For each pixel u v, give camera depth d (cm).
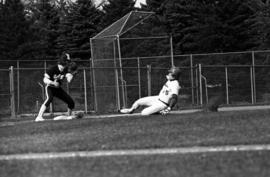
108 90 4166
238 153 1401
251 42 8056
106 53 4309
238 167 1224
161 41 6062
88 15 10094
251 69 4931
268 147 1493
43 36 9869
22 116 3853
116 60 4288
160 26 8694
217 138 1667
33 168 1359
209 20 8119
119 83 4275
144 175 1208
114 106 4156
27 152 1634
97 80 4144
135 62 5575
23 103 4544
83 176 1237
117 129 2050
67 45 9888
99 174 1245
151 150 1550
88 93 4638
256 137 1647
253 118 2131
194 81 4803
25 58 8456
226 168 1223
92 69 4156
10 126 2544
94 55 4247
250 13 8400
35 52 8769
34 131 2186
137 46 5781
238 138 1645
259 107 3709
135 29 5869
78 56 9894
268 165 1226
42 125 2414
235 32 8081
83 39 9894
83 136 1908
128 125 2162
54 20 10981
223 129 1853
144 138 1761
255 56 5553
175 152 1488
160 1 9831
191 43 8438
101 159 1430
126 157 1440
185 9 8819
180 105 4409
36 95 4612
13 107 3809
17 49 8438
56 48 10269
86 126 2253
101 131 2022
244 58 5541
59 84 2897
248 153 1387
